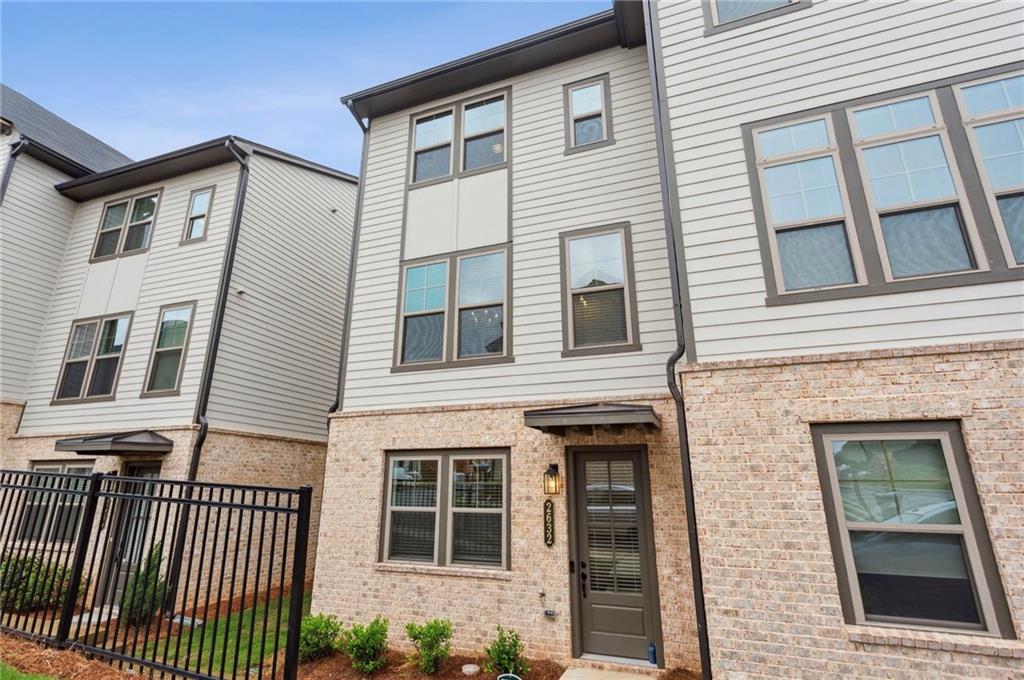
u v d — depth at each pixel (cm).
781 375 425
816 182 466
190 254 974
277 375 1009
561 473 586
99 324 1012
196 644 592
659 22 574
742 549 398
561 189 707
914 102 454
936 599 355
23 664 423
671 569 517
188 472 805
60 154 1120
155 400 884
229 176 1008
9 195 1045
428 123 842
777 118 493
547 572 561
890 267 425
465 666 521
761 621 380
